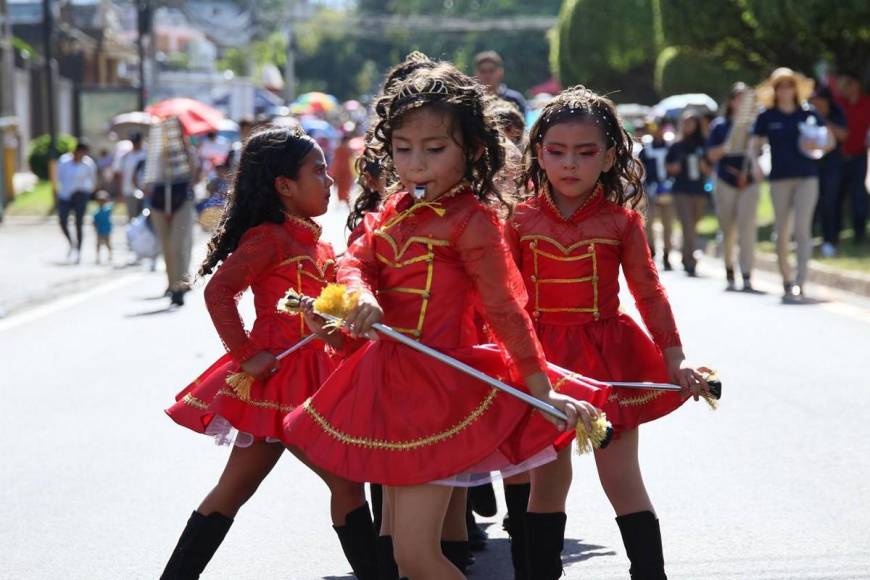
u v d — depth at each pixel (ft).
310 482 23.36
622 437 15.97
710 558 18.65
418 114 13.32
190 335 40.57
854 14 61.00
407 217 13.82
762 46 71.67
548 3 261.03
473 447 13.12
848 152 56.39
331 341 14.24
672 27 72.23
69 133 163.73
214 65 271.69
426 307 13.67
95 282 58.34
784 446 24.94
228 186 16.90
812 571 17.98
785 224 46.24
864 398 28.91
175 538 20.22
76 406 30.07
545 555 16.29
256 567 18.78
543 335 16.20
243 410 15.74
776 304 44.55
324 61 296.51
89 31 179.01
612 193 16.30
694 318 41.34
